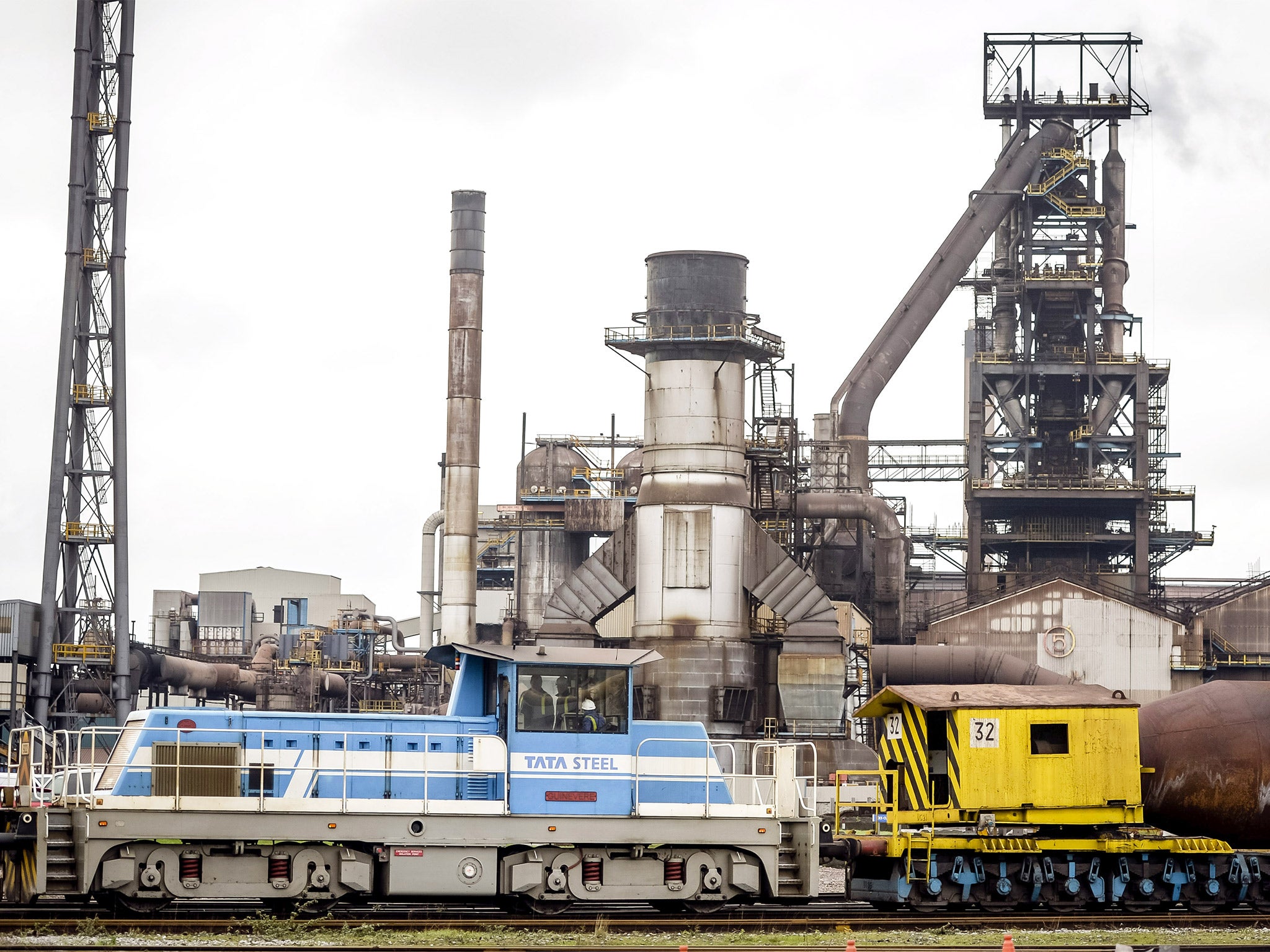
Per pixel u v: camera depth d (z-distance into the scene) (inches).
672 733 1245.7
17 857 1132.5
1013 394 4443.9
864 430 4279.0
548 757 1190.9
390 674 4709.6
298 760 1187.9
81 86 3491.6
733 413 3472.0
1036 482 4355.3
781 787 1234.6
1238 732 1395.2
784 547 3661.4
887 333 4350.4
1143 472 4335.6
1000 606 3909.9
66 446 3432.6
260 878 1141.7
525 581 4434.1
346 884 1146.0
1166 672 3828.7
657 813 1190.9
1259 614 4015.8
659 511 3427.7
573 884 1176.8
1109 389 4424.2
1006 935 989.8
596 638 3513.8
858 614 4202.8
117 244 3457.2
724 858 1207.6
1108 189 4527.6
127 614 3420.3
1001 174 4443.9
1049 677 3415.4
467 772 1188.5
